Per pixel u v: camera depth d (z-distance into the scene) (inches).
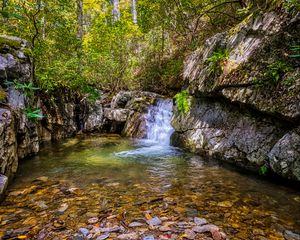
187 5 360.2
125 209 117.6
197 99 257.0
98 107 377.4
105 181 159.8
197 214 112.1
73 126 345.7
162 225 102.0
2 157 145.3
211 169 184.5
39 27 302.7
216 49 227.5
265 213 113.3
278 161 147.2
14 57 204.2
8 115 162.1
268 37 167.2
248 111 184.7
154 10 404.8
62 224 104.0
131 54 444.8
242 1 268.1
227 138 201.6
